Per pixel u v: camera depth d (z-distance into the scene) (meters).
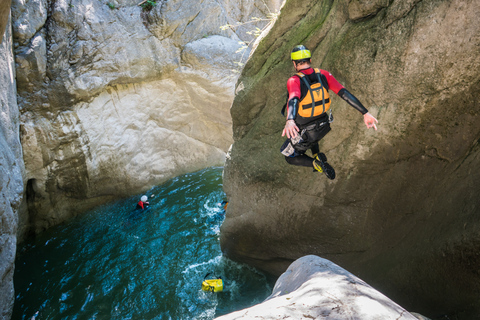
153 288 7.06
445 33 3.40
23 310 6.66
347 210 5.00
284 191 5.54
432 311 3.99
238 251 6.61
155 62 10.50
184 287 6.98
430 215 4.13
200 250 8.09
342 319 1.83
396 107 4.00
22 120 8.15
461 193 3.75
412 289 4.18
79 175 9.52
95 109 9.66
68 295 7.02
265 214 5.86
